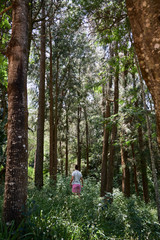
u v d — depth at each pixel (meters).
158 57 1.32
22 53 3.44
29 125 18.78
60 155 24.84
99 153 23.64
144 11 1.37
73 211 4.45
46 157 26.30
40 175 10.68
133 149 14.91
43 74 12.30
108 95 11.46
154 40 1.33
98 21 6.86
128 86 11.12
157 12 1.30
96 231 3.34
